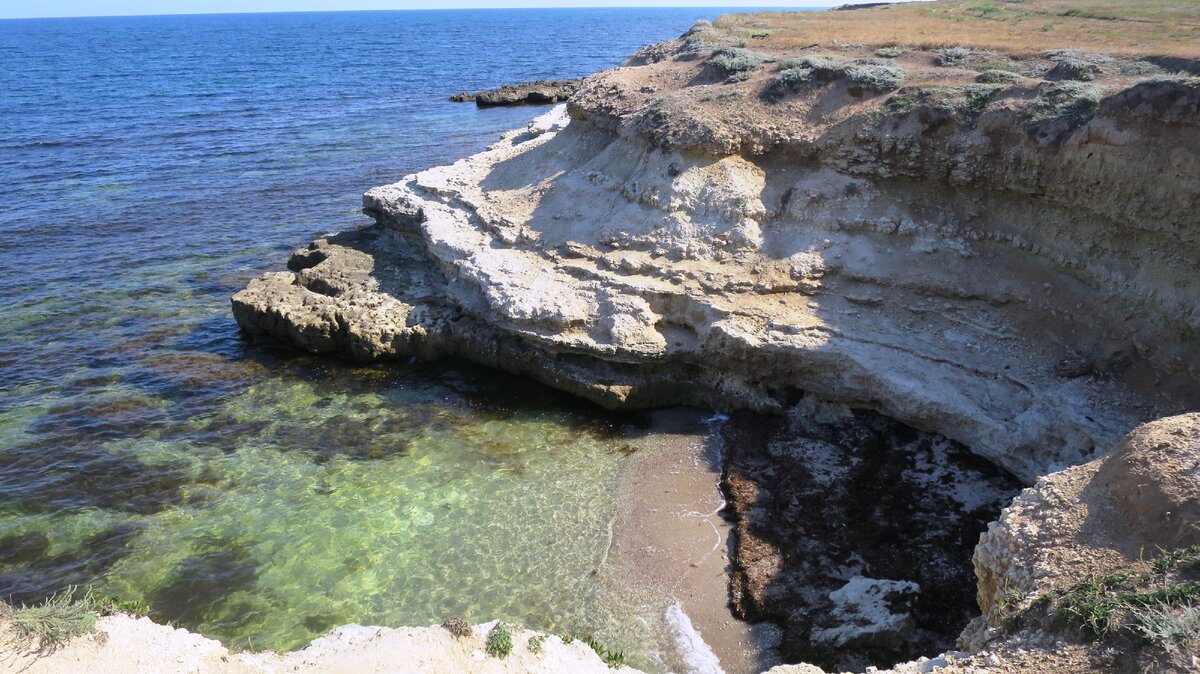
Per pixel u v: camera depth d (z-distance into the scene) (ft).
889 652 48.65
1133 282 64.08
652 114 91.81
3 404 78.02
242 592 55.11
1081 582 35.06
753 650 50.52
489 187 104.12
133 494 65.31
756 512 61.36
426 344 84.58
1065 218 68.59
